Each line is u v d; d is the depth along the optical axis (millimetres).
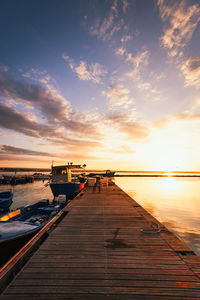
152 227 4914
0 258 5051
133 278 2490
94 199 10367
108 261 2988
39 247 3598
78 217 6145
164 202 19969
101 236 4238
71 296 2117
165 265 2857
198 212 14648
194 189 38312
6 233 5387
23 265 2916
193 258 3115
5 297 2105
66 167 16156
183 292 2197
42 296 2117
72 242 3852
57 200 12922
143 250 3438
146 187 42781
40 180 69250
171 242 3838
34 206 10250
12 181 47375
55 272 2637
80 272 2639
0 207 13750
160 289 2254
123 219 5848
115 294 2154
